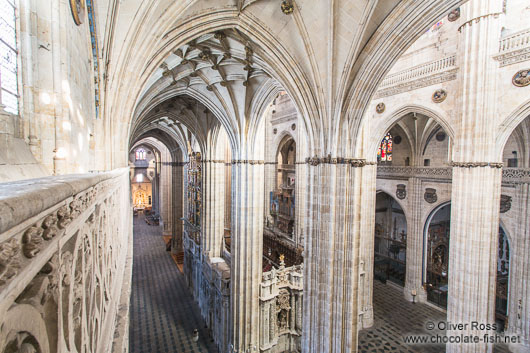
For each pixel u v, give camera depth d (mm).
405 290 23484
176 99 20109
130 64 7645
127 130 7934
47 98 3785
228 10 9492
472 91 13000
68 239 1745
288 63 10805
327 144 10805
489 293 12867
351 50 9539
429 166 22750
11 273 867
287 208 30438
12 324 958
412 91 17875
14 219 772
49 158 3768
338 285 10891
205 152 21797
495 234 12875
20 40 3469
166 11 7738
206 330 19078
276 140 32312
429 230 24875
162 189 39969
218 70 14211
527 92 11750
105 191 3547
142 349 17016
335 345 11031
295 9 9484
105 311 3848
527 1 13539
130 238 13609
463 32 13375
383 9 8695
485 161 12695
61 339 1569
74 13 4445
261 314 16422
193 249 23625
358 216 11055
